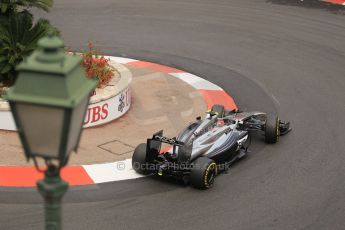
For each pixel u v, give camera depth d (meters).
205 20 43.62
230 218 19.36
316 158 24.31
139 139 25.62
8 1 27.50
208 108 29.70
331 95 31.88
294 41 39.84
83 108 8.85
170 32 41.09
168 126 27.25
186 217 19.31
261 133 26.77
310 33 41.25
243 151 24.09
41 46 8.45
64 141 8.48
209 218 19.30
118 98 27.45
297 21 43.53
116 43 38.69
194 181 20.75
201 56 37.12
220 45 39.00
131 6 46.44
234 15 44.78
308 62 36.53
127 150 24.39
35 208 19.47
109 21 42.88
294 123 28.06
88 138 25.33
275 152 24.73
